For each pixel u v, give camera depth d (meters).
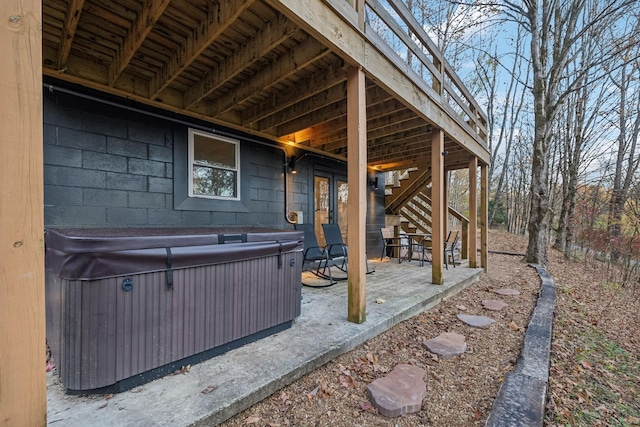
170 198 3.37
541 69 7.22
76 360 1.50
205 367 1.88
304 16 1.92
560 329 3.24
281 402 1.72
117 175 2.97
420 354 2.44
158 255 1.72
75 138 2.72
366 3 2.64
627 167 9.66
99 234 1.73
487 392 1.94
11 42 0.92
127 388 1.62
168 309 1.78
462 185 20.92
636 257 6.89
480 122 6.12
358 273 2.65
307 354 2.07
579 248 9.88
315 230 5.45
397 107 3.44
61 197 2.64
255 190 4.34
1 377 0.92
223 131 3.89
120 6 2.04
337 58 2.69
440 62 4.07
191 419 1.39
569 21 8.02
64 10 2.06
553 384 2.10
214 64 2.79
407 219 8.69
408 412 1.70
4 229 0.92
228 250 2.06
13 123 0.93
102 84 2.80
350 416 1.66
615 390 2.19
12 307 0.94
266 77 2.82
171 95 3.27
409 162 6.84
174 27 2.27
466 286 4.73
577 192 10.45
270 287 2.39
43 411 1.00
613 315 4.27
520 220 17.00
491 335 2.88
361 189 2.63
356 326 2.58
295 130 4.21
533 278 5.64
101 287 1.53
